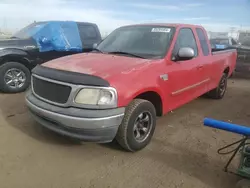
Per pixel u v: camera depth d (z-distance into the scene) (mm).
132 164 3484
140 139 3811
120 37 4914
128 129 3516
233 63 7328
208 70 5609
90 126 3193
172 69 4230
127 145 3617
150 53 4289
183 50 4211
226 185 3143
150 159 3639
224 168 3479
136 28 4973
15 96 6480
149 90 3723
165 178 3215
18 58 6844
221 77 6641
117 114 3285
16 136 4125
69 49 7789
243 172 2889
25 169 3250
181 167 3477
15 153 3607
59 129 3420
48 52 7402
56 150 3752
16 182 2990
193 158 3729
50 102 3475
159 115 4270
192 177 3268
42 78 3588
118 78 3377
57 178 3107
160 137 4367
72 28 8000
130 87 3422
